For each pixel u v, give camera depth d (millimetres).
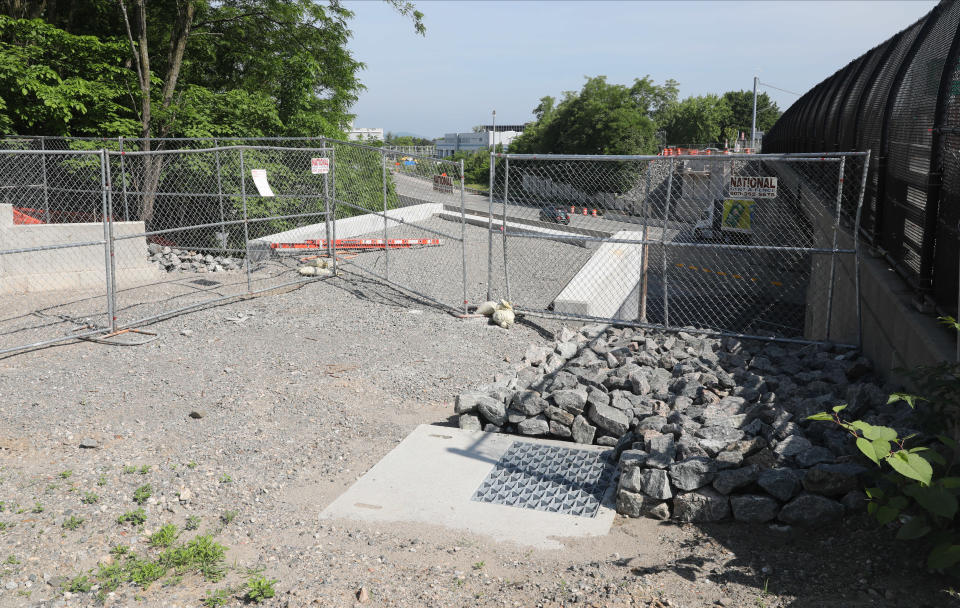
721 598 3547
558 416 5910
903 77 7703
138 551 4121
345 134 25156
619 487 4672
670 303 16422
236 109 19344
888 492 3871
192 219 17062
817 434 5027
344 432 6109
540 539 4293
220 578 3842
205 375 7438
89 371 7465
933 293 5805
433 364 7973
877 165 8172
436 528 4441
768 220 17766
